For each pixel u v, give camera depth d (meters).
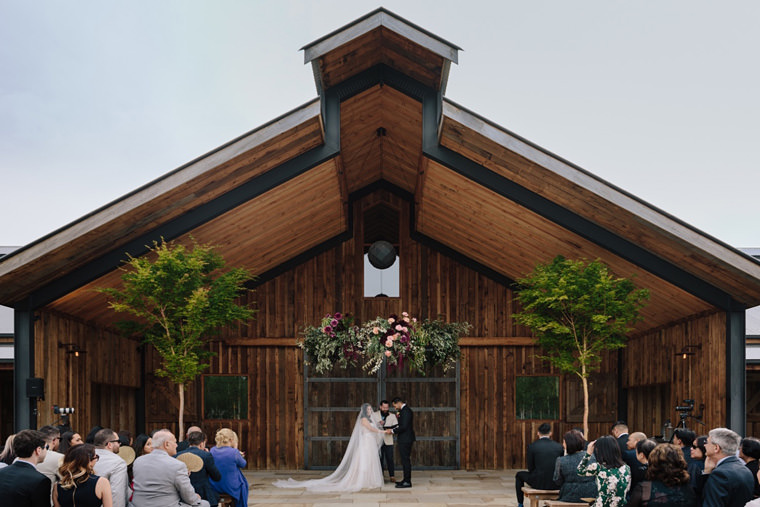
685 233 8.72
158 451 5.38
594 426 13.39
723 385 9.22
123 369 12.39
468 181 10.04
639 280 10.27
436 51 8.26
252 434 13.22
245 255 11.91
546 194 9.37
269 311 13.41
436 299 13.45
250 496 9.98
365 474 10.83
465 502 9.41
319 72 8.70
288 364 13.38
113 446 5.21
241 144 8.62
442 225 12.55
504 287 13.52
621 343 9.97
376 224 14.04
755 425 13.97
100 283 9.68
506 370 13.41
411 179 12.27
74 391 10.20
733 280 8.88
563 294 9.48
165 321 9.23
